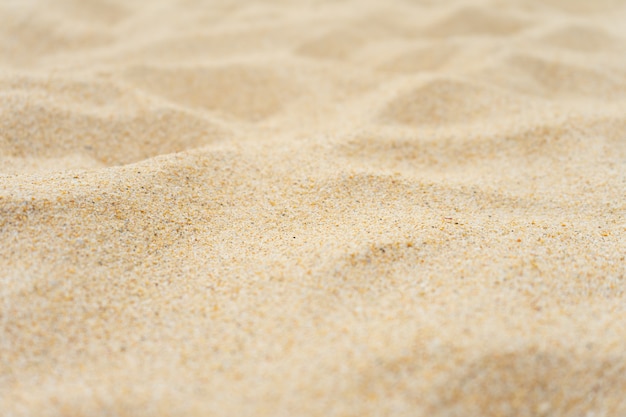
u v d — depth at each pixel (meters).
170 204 0.53
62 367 0.43
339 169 0.58
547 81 0.74
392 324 0.45
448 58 0.80
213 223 0.53
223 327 0.47
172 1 0.98
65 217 0.51
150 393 0.40
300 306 0.47
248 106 0.70
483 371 0.41
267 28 0.88
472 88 0.69
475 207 0.55
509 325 0.44
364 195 0.56
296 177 0.57
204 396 0.40
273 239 0.52
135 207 0.52
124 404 0.40
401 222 0.52
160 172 0.55
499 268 0.49
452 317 0.45
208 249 0.51
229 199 0.55
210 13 0.93
